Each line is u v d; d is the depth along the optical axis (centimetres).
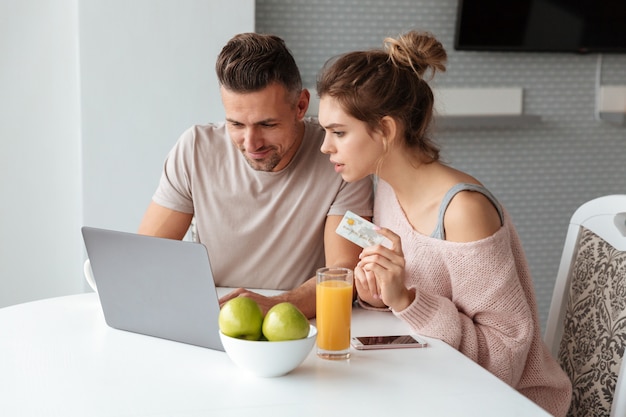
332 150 162
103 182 289
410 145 164
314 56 343
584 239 183
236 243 198
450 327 153
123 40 285
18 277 302
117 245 149
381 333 157
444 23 357
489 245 155
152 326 151
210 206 197
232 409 118
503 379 158
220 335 132
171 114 290
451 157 367
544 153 377
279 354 127
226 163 197
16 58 292
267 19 337
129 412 117
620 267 171
